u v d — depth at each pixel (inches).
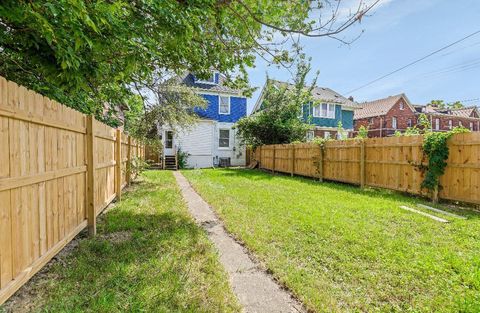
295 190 287.6
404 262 107.9
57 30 83.7
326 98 828.0
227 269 105.4
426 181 230.5
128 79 164.9
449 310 77.2
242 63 170.9
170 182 352.8
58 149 106.5
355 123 1160.8
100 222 159.6
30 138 85.7
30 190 86.1
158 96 398.9
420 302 81.7
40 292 83.5
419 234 141.8
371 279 95.4
